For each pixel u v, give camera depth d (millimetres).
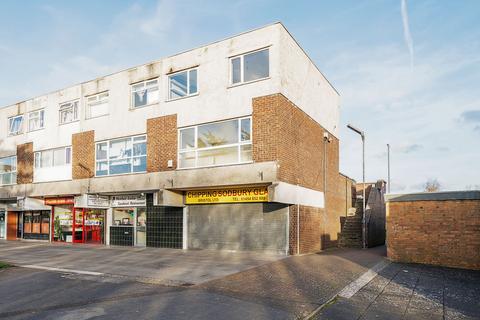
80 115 21078
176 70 17188
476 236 11617
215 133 15750
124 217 19625
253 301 7355
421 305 7352
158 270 11008
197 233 16781
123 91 19203
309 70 17500
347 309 6980
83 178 20406
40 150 23234
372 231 20484
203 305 7121
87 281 9594
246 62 15305
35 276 10398
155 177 17203
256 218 15375
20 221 25609
